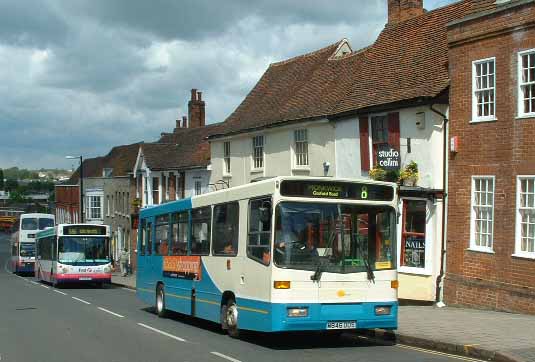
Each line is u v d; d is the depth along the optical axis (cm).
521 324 1477
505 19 1792
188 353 1248
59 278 3375
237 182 3350
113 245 5681
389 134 2200
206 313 1570
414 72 2222
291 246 1252
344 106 2469
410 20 2497
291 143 2850
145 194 4678
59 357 1228
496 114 1816
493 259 1803
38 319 1889
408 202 2103
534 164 1694
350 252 1280
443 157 1991
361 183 1305
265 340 1422
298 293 1240
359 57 2812
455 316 1652
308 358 1171
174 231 1825
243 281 1372
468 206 1898
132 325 1730
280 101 3183
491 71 1856
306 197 1273
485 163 1845
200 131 4512
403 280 2073
